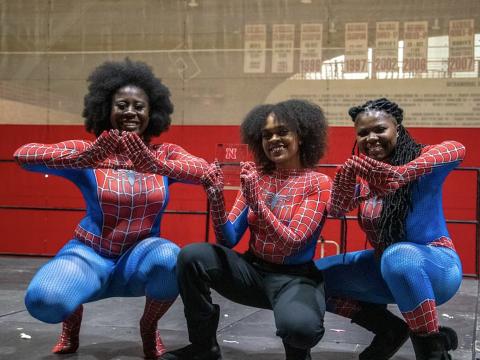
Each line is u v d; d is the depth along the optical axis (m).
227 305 4.01
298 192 2.31
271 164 2.50
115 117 2.60
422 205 2.28
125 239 2.52
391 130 2.31
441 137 6.22
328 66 6.46
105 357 2.59
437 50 6.24
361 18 6.39
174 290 2.46
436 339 2.10
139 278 2.46
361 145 2.35
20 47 6.93
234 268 2.27
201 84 6.71
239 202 2.46
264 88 6.60
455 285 2.25
